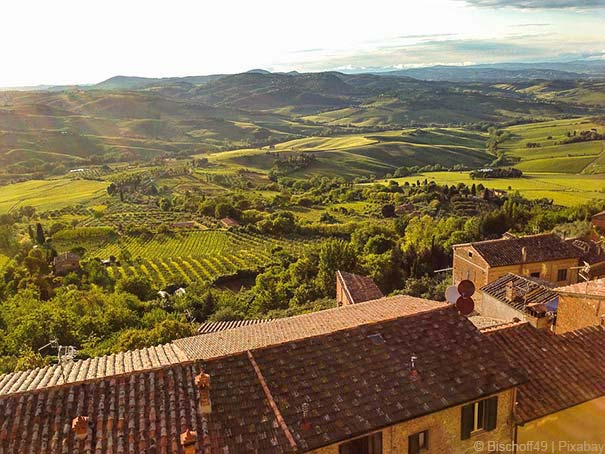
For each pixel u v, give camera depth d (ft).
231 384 53.42
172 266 346.74
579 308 79.61
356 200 567.18
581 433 60.34
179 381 52.60
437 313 66.80
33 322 146.10
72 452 44.21
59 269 314.14
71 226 444.55
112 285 292.40
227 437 47.42
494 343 64.69
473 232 306.76
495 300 113.91
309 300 219.41
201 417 48.78
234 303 242.99
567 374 63.31
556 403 59.21
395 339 61.93
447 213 453.17
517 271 155.12
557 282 158.92
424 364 58.34
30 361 106.32
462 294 68.64
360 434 49.37
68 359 63.16
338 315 85.46
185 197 577.02
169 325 126.82
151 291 278.05
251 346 66.33
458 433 55.26
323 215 487.61
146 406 49.39
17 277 266.77
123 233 436.35
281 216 455.63
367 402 52.75
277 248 374.02
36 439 45.06
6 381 55.77
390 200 544.21
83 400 49.26
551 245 162.40
